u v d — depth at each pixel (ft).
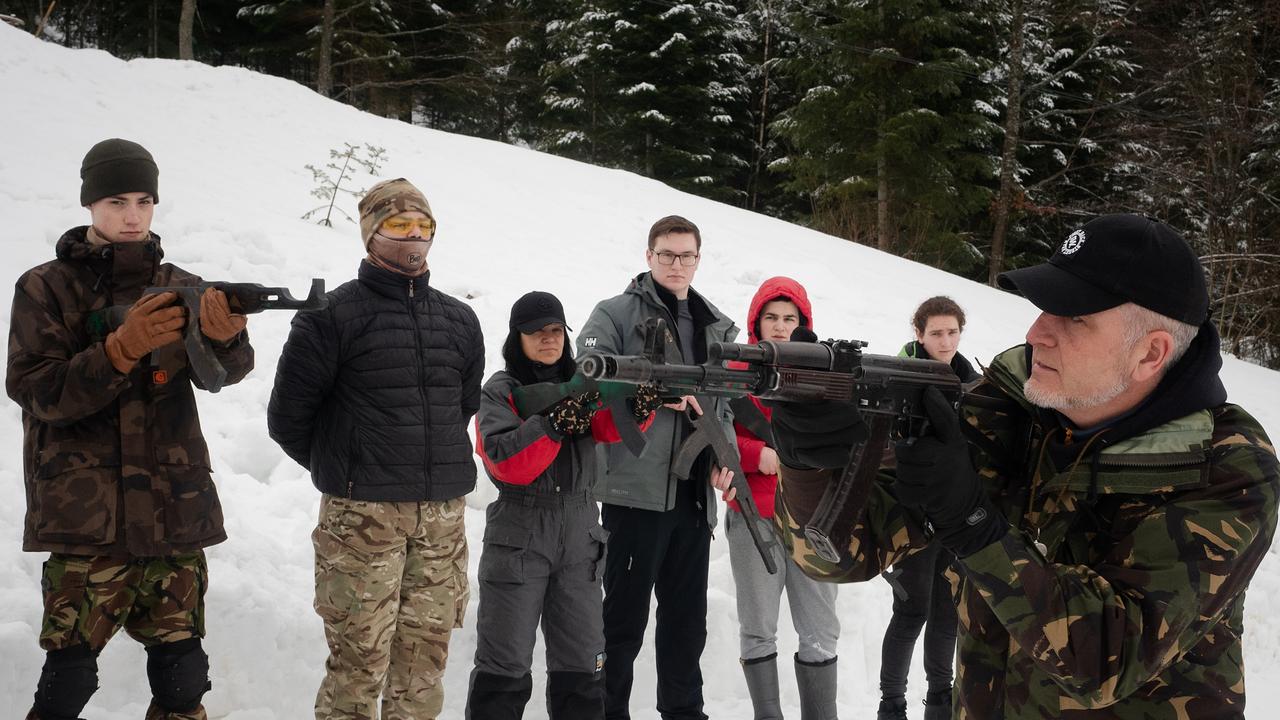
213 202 26.21
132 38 92.12
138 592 9.83
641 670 14.53
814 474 6.04
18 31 40.63
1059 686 5.77
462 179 38.96
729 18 95.45
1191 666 5.56
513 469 11.07
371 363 10.80
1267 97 81.10
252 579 13.03
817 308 32.32
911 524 6.31
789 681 15.42
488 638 11.45
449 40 96.99
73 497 9.39
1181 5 86.02
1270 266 74.28
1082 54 87.61
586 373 4.87
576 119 97.14
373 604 10.57
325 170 34.65
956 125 78.33
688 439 11.64
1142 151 82.79
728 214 46.11
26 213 20.89
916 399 5.67
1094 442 5.68
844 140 80.43
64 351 9.55
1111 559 5.47
